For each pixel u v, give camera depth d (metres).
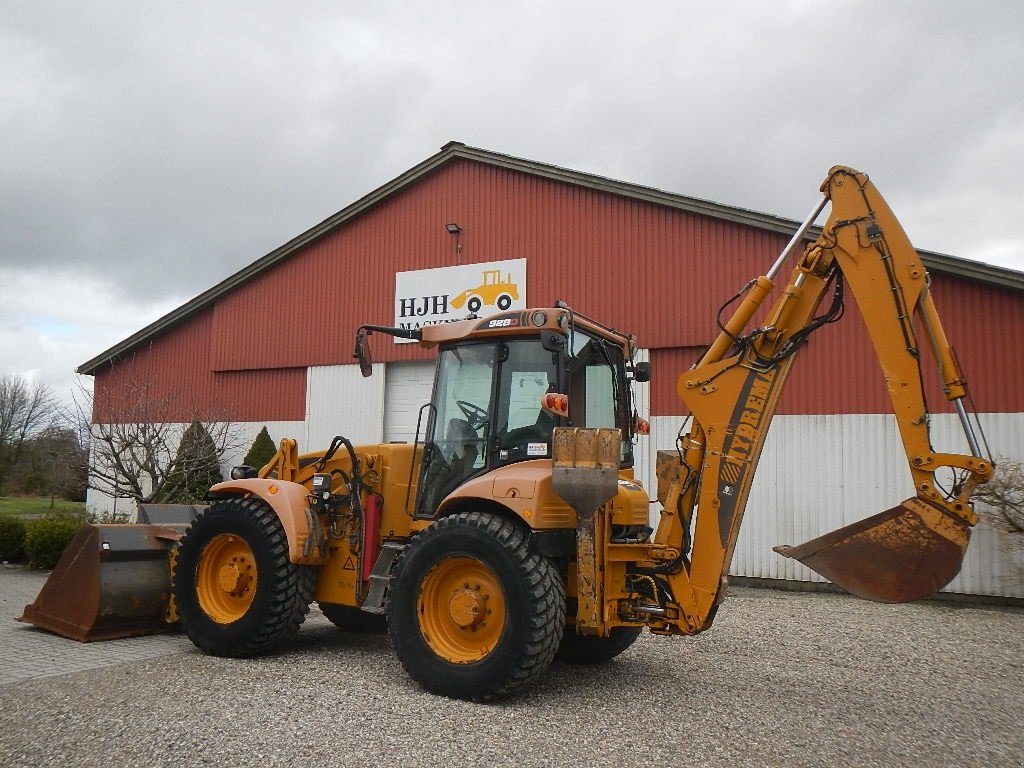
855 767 4.23
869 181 5.18
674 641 7.66
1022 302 10.51
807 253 5.38
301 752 4.18
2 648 6.75
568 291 13.63
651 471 12.59
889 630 8.49
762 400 5.37
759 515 11.84
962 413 4.88
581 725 4.77
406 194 15.50
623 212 13.33
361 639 7.47
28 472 38.78
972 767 4.32
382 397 15.33
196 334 17.80
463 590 5.41
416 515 6.14
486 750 4.28
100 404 17.05
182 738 4.35
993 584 10.31
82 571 7.23
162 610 7.42
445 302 14.84
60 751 4.17
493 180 14.61
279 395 16.56
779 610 9.74
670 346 12.66
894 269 5.05
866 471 11.27
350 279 15.95
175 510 8.30
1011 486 10.03
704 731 4.73
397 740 4.39
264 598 6.37
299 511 6.53
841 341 11.55
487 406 5.98
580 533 5.27
